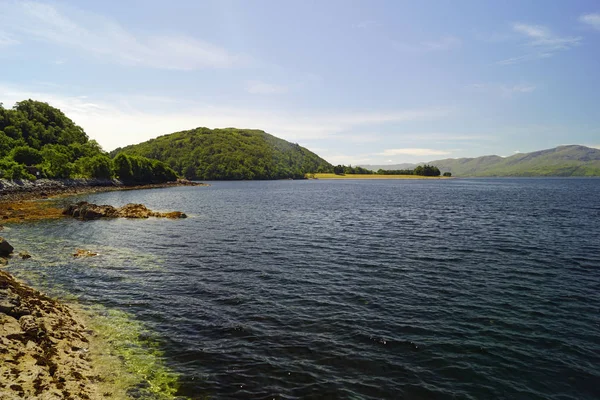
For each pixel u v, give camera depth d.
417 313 16.44
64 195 86.19
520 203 71.56
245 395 10.46
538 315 16.22
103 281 21.08
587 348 13.34
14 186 76.44
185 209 63.09
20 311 13.80
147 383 10.93
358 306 17.28
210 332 14.48
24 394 9.03
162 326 15.01
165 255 27.83
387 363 12.28
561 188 140.50
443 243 31.92
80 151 138.62
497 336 14.24
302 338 13.99
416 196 94.69
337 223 45.00
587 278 21.50
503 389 10.98
